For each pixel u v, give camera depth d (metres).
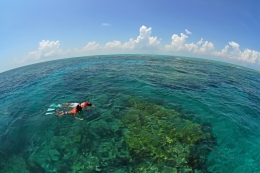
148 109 12.11
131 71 26.16
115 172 6.81
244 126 10.73
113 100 13.91
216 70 31.59
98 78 21.84
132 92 15.88
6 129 10.77
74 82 20.47
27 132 10.12
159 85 18.38
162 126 9.91
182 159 7.52
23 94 17.78
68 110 12.44
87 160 7.49
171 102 13.68
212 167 7.23
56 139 9.09
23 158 7.94
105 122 10.46
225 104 14.16
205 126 10.29
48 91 17.59
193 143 8.55
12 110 13.72
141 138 8.80
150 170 6.89
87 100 14.20
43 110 12.98
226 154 8.05
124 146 8.28
